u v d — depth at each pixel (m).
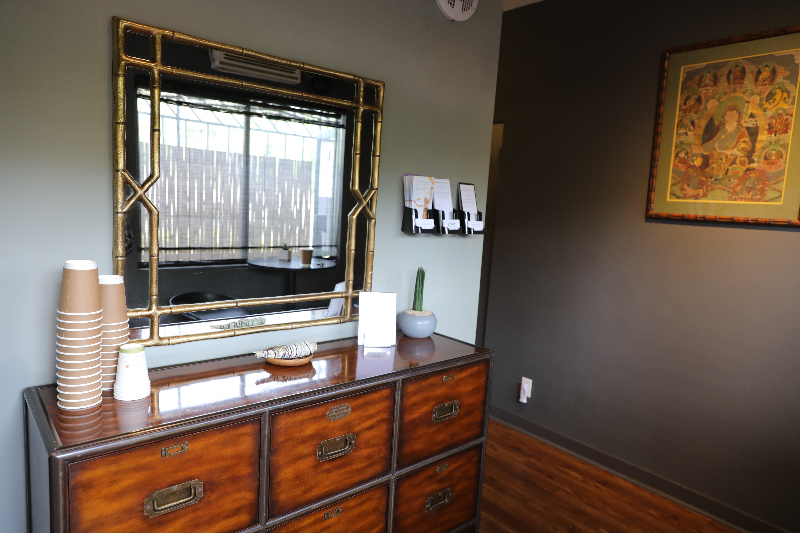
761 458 2.11
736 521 2.17
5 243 1.16
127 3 1.24
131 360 1.14
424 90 1.90
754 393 2.12
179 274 1.38
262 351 1.51
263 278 1.54
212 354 1.48
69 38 1.18
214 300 1.45
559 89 2.74
